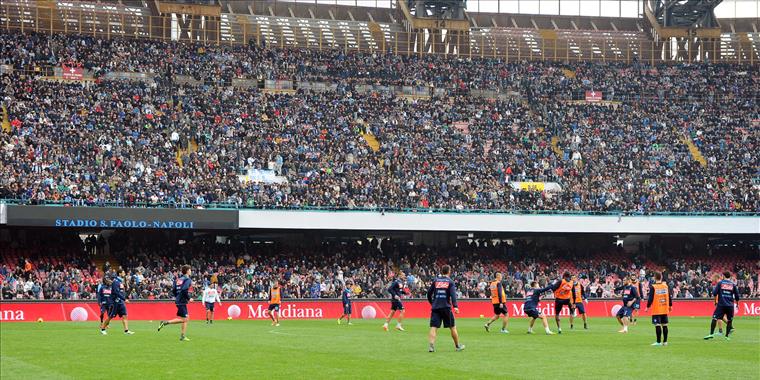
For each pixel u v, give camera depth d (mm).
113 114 68000
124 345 28844
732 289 32750
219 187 62094
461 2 92188
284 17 90938
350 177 66938
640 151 75500
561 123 78312
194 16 84438
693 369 21594
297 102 75562
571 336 34125
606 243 72688
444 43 90312
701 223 67500
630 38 94562
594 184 71062
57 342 30141
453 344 29562
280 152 68188
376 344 29547
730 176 73312
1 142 60750
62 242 60562
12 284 52625
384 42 90312
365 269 63188
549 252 68938
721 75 88062
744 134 79000
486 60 88188
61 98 68312
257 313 52812
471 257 67188
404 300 55656
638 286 39750
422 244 67688
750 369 21609
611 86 85625
